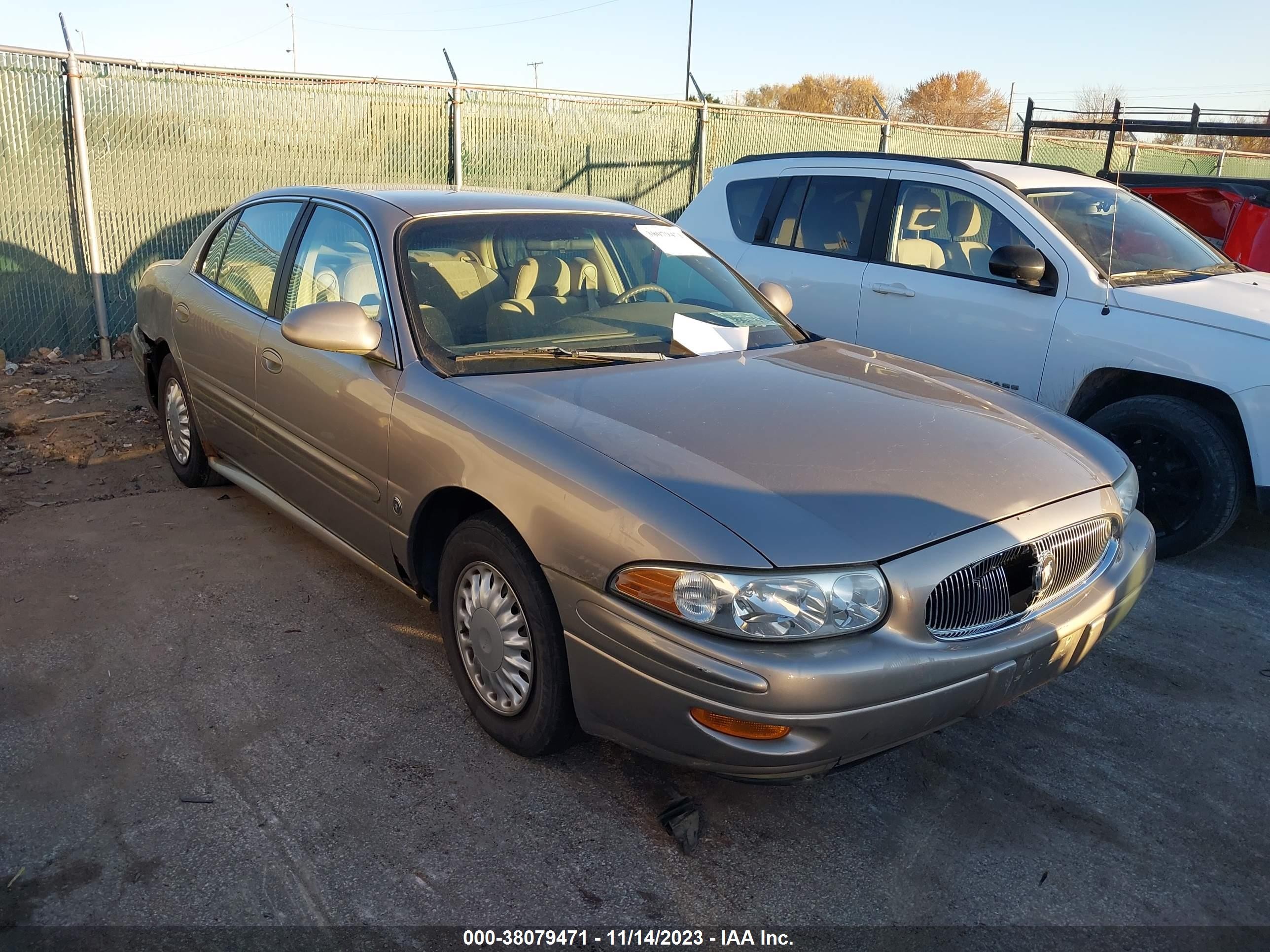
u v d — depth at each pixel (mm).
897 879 2543
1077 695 3518
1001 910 2453
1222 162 15891
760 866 2566
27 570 4094
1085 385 4949
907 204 5770
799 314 6113
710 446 2666
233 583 4043
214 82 8203
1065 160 14148
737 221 6652
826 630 2291
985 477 2701
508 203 3969
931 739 3201
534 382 3088
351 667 3438
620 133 10500
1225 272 5488
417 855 2533
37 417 6266
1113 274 5020
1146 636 4008
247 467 4379
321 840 2572
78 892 2359
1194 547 4691
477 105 9477
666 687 2352
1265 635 4047
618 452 2605
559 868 2518
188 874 2432
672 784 2877
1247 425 4387
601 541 2453
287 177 8750
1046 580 2666
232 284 4418
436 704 3225
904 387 3346
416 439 3059
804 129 11836
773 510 2389
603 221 4062
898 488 2561
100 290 7984
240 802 2705
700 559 2289
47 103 7562
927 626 2406
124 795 2715
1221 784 3010
